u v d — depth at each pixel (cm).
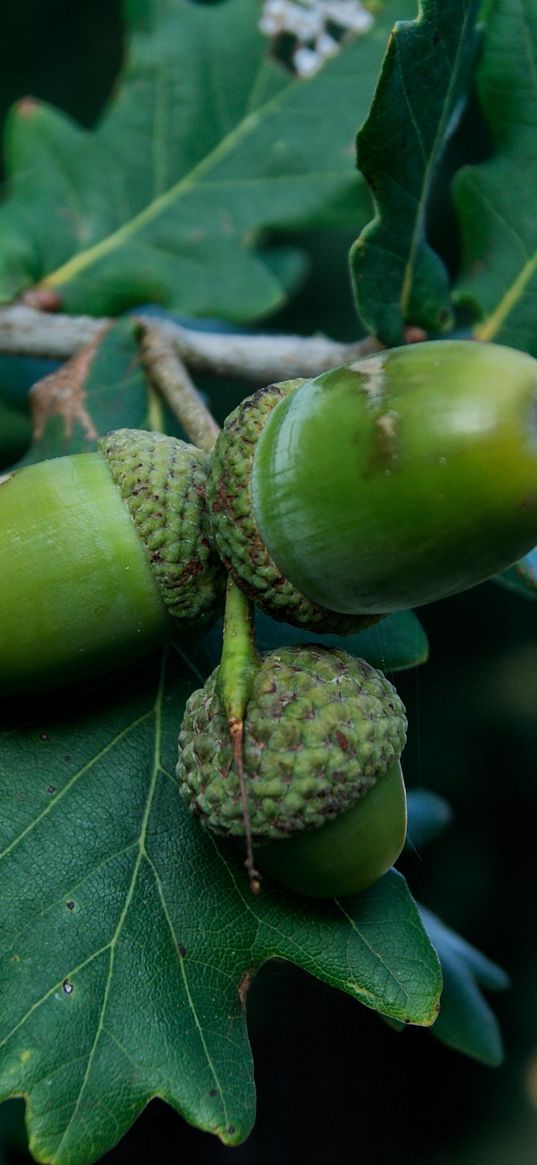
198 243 17
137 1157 23
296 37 17
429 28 13
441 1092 25
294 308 24
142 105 17
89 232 17
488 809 26
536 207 15
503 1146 24
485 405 11
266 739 12
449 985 16
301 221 17
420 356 11
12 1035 12
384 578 11
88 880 13
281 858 12
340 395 11
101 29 23
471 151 21
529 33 15
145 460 12
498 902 26
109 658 13
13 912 12
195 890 13
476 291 15
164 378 15
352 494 11
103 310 17
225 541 12
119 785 13
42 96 23
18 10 23
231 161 17
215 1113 12
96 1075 12
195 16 17
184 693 13
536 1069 25
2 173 24
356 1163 24
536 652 25
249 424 12
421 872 14
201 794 12
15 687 12
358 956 12
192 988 12
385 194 14
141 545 12
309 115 17
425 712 25
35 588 12
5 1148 19
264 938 13
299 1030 23
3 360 18
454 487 11
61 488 12
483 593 25
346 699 12
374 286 14
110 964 12
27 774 13
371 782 12
